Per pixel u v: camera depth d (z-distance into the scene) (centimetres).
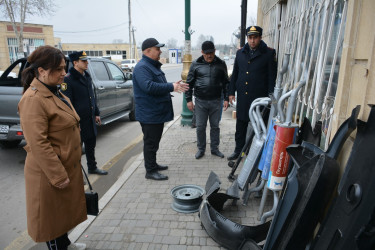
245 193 320
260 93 394
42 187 204
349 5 181
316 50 286
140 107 376
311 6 295
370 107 151
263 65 385
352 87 180
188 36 648
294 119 342
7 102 475
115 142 625
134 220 302
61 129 209
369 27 161
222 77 457
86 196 245
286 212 183
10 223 329
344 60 185
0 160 514
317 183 163
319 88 253
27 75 203
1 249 286
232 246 247
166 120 386
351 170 146
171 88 363
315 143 222
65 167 214
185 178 400
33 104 193
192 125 675
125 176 411
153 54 371
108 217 309
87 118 406
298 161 185
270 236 195
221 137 590
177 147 536
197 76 453
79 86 389
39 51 199
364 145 142
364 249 126
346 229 136
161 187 376
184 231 281
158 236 275
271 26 510
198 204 319
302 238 177
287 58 275
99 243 267
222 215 275
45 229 208
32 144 193
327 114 235
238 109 416
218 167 436
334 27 250
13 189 409
